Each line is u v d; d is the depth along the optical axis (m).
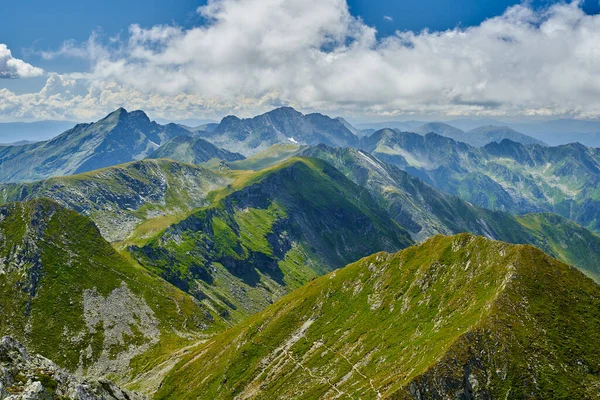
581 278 147.00
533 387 116.06
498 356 121.62
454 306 155.75
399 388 116.50
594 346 125.38
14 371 65.94
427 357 129.12
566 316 133.25
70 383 70.00
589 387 116.12
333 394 150.00
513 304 135.12
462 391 116.06
